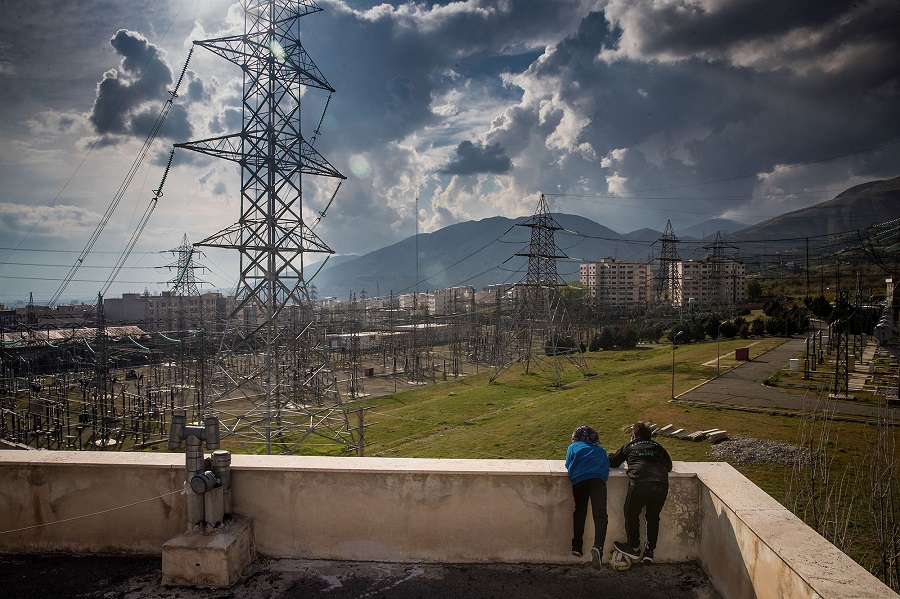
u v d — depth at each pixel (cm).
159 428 3912
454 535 571
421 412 4250
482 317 9956
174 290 9350
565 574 552
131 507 589
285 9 3177
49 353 6256
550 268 6228
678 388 3294
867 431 2048
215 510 557
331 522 578
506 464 591
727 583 493
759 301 9662
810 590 356
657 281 13462
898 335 3803
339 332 9056
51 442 3581
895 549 843
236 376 3475
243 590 530
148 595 525
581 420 2844
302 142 3147
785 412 2503
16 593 527
